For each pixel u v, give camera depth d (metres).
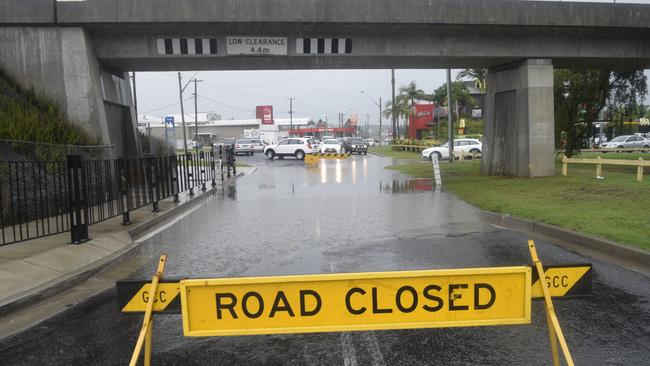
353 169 31.97
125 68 19.59
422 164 34.91
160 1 16.42
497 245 9.23
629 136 50.62
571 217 10.86
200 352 4.71
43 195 11.89
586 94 27.81
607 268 7.40
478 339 4.94
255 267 7.88
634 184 15.73
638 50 20.53
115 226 11.20
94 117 16.64
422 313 3.37
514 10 18.23
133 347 4.86
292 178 25.95
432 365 4.36
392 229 11.13
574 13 18.62
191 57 17.97
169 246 9.67
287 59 18.91
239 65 19.80
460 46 19.45
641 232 9.02
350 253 8.77
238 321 3.33
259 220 12.77
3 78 15.82
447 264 7.85
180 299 3.43
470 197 15.93
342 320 3.35
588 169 24.98
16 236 9.61
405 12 17.59
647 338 4.89
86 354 4.71
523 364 4.37
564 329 5.14
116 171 12.35
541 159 20.73
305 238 10.23
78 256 8.27
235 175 27.69
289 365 4.41
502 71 22.22
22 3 16.03
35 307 6.09
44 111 15.48
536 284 3.50
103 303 6.23
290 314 3.33
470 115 75.31
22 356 4.67
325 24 17.45
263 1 16.88
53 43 16.39
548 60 20.39
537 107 20.48
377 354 4.61
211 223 12.44
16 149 11.42
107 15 16.23
